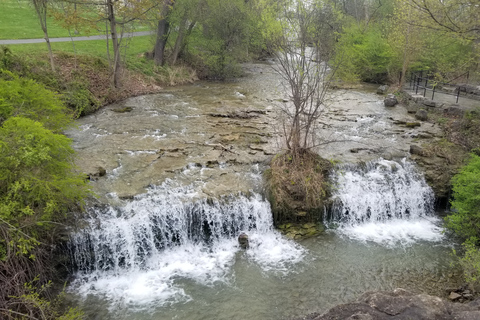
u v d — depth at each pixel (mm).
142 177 12438
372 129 17781
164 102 21750
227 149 14852
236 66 30766
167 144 15250
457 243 11195
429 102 20359
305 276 9633
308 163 12711
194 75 29359
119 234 10031
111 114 19078
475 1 13328
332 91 24500
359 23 34875
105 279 9516
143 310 8469
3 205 7441
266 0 12391
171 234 10797
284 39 11703
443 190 13266
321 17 14141
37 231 8609
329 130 17484
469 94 21938
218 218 11195
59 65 20891
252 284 9328
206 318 8250
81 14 21016
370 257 10445
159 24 27391
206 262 10227
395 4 28047
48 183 8180
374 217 12555
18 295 7059
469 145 15344
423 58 25062
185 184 12156
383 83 28859
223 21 28891
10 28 30047
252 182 12547
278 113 19750
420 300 6836
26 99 10336
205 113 19609
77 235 9570
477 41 18406
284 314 8352
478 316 6254
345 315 6637
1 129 8000
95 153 14133
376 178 13383
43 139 8109
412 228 12133
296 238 11234
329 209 12070
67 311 8281
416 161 14414
